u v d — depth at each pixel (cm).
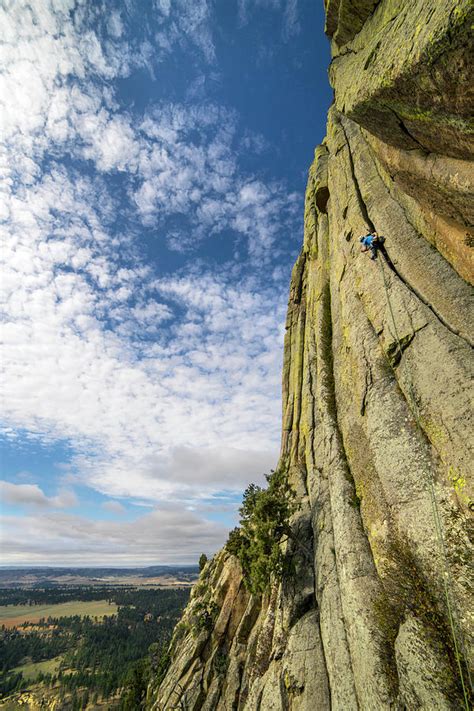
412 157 1691
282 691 2116
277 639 2581
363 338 2408
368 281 2500
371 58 1532
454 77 1062
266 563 2794
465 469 1387
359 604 1734
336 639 1923
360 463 2234
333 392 3095
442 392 1584
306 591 2552
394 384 2011
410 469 1680
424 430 1656
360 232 2812
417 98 1269
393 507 1750
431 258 2009
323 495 2845
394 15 1625
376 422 2003
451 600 1341
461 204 1543
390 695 1390
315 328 4166
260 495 3172
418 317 1909
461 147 1320
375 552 1834
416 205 2161
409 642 1383
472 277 1727
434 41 1020
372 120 1617
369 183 2917
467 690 1166
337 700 1739
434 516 1470
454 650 1269
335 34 2623
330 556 2356
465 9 906
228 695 3359
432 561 1452
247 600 4397
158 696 4619
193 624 5238
